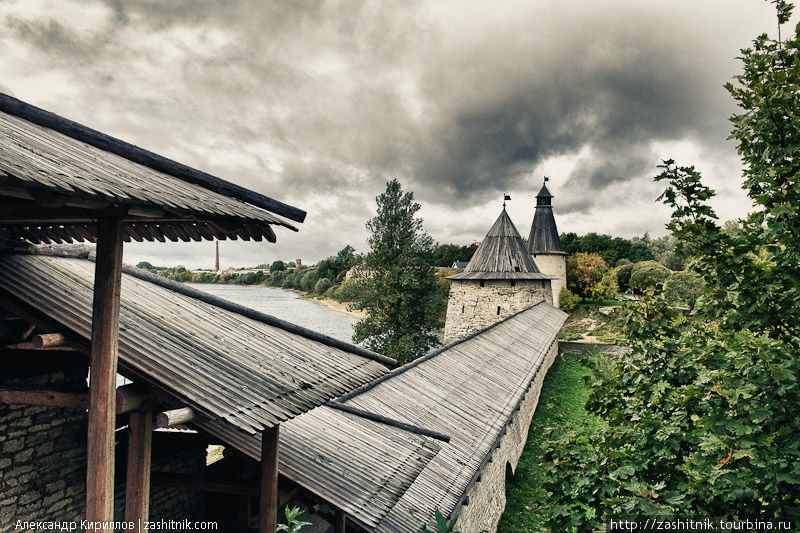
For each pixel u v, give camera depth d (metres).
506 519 12.41
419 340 31.23
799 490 3.59
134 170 3.84
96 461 3.58
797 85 4.02
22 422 5.37
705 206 4.38
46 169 2.75
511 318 26.56
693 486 3.91
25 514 5.42
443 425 10.47
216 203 3.93
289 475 5.78
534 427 19.36
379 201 32.25
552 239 54.28
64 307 4.32
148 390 4.13
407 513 7.22
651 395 4.82
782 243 4.04
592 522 4.27
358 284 32.78
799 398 3.68
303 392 4.95
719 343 4.63
